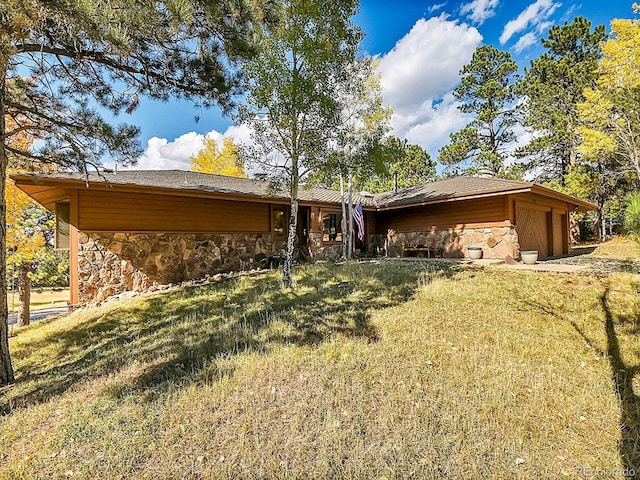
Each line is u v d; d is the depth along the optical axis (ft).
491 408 9.89
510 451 8.26
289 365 12.25
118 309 22.74
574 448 8.49
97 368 13.58
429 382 11.18
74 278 25.34
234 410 9.81
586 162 56.03
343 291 22.21
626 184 53.67
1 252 13.61
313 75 23.24
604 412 9.82
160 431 8.97
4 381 13.44
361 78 29.84
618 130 47.47
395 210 47.14
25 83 16.81
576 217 61.77
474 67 68.59
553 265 28.53
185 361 13.33
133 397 10.60
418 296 20.10
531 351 13.30
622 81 45.52
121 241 27.25
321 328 15.60
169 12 11.74
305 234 42.80
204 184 32.96
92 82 16.74
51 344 18.01
